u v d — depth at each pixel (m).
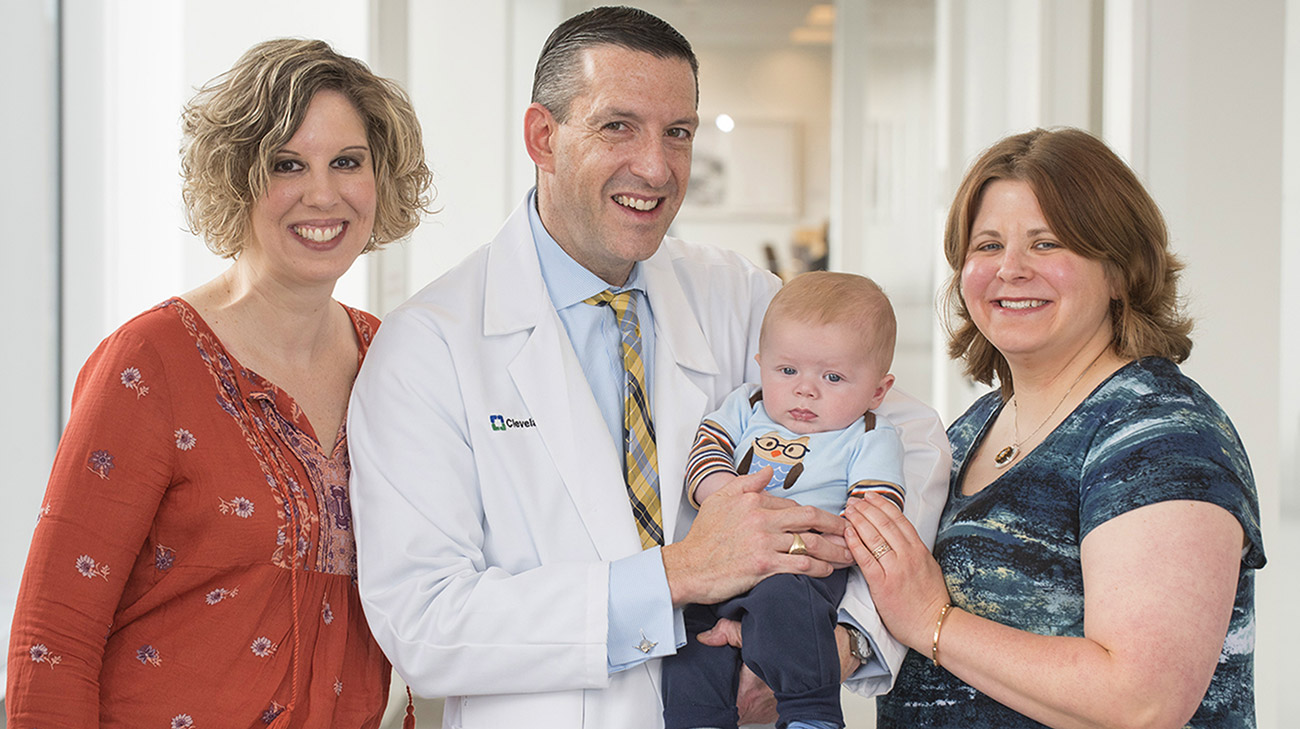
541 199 1.67
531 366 1.59
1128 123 2.93
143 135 2.85
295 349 1.61
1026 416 1.50
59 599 1.34
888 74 4.98
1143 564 1.21
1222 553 1.20
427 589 1.44
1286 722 2.68
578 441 1.55
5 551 2.53
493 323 1.60
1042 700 1.25
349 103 1.53
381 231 1.65
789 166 9.68
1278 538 2.73
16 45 2.54
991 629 1.32
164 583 1.42
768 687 1.47
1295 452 2.74
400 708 3.41
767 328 1.61
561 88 1.55
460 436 1.53
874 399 1.60
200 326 1.50
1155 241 1.40
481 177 4.07
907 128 4.91
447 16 4.03
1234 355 2.82
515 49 4.12
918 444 1.60
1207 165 2.87
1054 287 1.39
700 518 1.46
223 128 1.46
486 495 1.52
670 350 1.69
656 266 1.78
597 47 1.52
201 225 1.52
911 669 1.45
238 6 2.97
